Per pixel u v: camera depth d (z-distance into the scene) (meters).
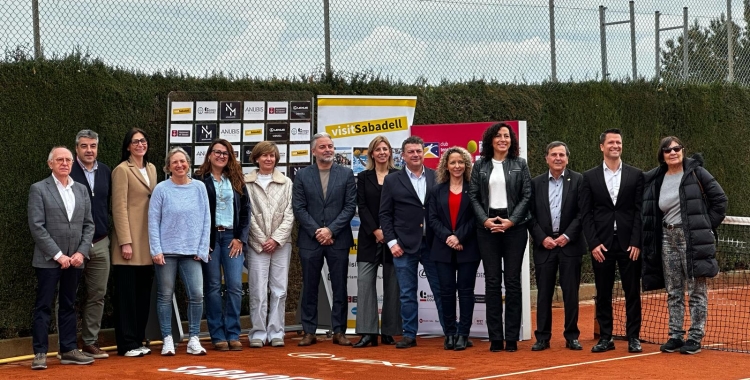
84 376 8.06
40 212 8.69
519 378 7.63
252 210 10.02
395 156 10.86
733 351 9.28
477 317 10.44
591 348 9.60
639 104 15.62
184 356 9.28
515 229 9.45
